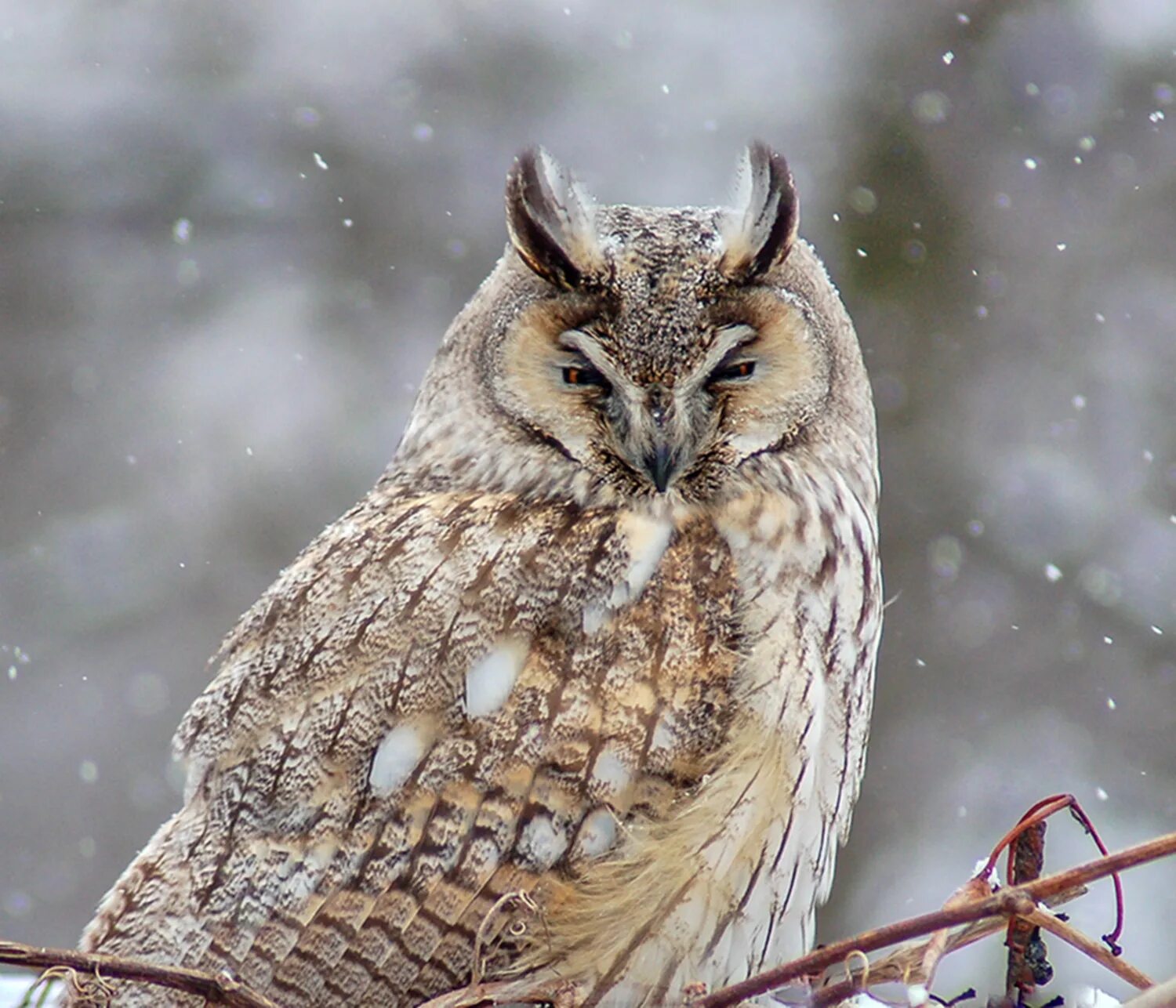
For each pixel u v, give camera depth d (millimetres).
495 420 6578
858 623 6570
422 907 5781
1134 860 4570
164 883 6023
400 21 18906
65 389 18016
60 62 18516
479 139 18516
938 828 14516
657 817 5863
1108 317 16719
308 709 5988
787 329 6527
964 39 17344
